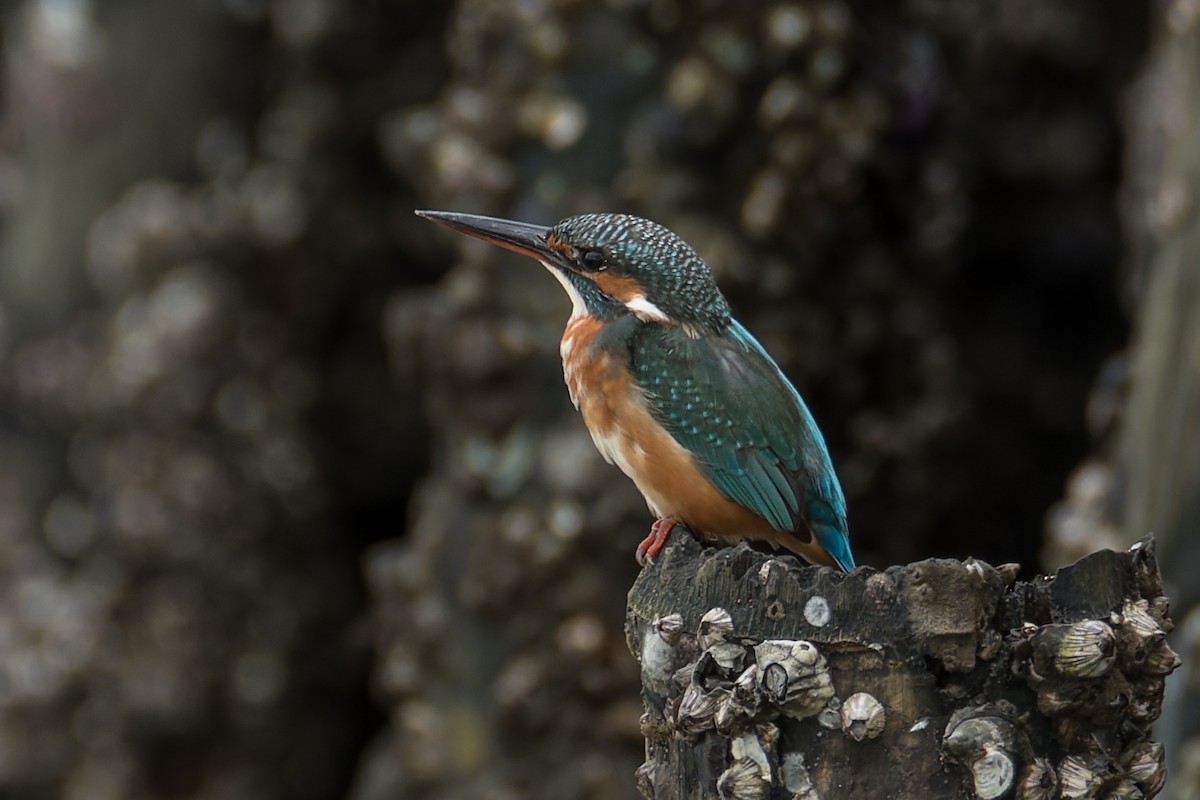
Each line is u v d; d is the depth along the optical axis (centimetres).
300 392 1598
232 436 1565
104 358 1612
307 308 1600
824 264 1192
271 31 1683
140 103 1703
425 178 1297
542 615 1180
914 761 481
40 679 1588
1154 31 1233
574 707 1174
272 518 1586
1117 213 1404
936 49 1242
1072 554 1058
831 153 1146
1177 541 895
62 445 1748
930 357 1248
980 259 1439
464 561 1220
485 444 1210
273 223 1559
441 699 1242
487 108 1184
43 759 1588
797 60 1138
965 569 480
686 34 1141
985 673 484
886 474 1255
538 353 1184
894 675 483
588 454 1162
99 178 1725
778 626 493
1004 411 1437
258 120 1709
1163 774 493
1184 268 959
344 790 1627
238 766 1577
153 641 1551
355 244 1591
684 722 493
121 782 1559
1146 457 969
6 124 1770
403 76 1589
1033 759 476
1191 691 834
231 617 1567
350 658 1612
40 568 1716
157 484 1548
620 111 1152
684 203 1138
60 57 1695
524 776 1185
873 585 486
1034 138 1373
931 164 1252
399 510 1683
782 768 487
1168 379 952
